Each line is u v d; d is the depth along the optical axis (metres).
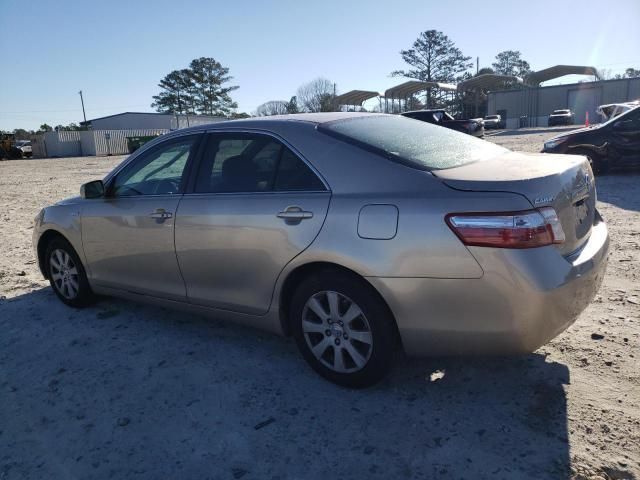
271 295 3.35
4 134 50.31
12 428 3.02
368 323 2.97
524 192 2.60
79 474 2.61
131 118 73.12
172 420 3.00
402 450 2.65
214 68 91.19
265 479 2.51
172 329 4.27
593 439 2.64
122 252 4.16
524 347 2.70
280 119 3.57
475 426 2.80
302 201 3.12
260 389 3.28
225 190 3.55
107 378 3.52
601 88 51.16
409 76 74.31
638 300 4.29
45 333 4.32
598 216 3.50
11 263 6.66
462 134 3.84
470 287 2.64
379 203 2.86
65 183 18.08
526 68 97.25
